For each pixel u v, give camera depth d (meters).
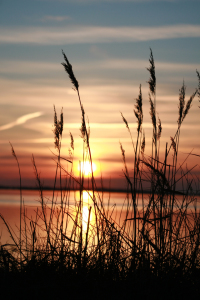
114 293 2.67
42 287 2.61
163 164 3.32
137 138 3.46
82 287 2.73
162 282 2.73
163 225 3.29
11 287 2.63
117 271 2.88
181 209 3.30
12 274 2.86
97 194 3.33
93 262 3.04
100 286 2.73
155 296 2.59
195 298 2.62
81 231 3.19
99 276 2.85
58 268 2.98
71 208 3.48
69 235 3.59
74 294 2.66
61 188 3.52
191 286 2.74
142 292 2.62
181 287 2.71
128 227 3.50
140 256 2.97
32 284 2.69
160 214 3.22
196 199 3.34
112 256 3.04
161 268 2.84
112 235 3.15
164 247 3.10
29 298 2.56
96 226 3.19
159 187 3.23
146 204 3.25
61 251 3.04
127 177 3.17
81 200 3.41
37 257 3.11
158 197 3.26
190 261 2.91
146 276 2.78
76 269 2.95
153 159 3.43
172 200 3.31
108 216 3.49
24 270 2.90
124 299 2.60
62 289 2.71
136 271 2.86
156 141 3.56
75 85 3.37
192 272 2.85
